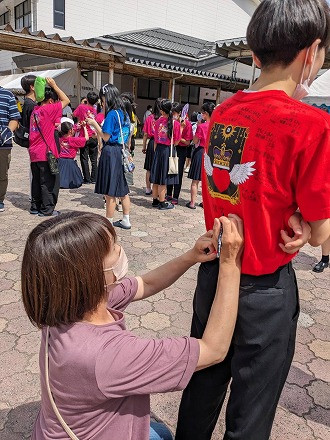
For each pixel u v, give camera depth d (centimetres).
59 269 90
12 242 398
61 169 615
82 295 93
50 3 1509
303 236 102
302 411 197
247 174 105
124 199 452
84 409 95
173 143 523
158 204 570
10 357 224
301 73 106
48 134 463
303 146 96
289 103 101
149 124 601
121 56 1066
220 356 106
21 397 196
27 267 94
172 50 1559
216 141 117
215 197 121
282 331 114
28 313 97
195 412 135
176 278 136
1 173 483
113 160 425
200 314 129
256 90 111
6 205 535
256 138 103
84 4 1588
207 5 1975
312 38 99
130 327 260
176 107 518
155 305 291
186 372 99
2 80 1659
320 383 217
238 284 110
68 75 1273
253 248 108
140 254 388
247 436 123
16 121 474
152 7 1794
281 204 104
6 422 181
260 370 117
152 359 96
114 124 416
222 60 1658
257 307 111
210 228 131
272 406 124
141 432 107
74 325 95
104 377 90
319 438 181
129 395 95
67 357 91
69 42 950
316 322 280
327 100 552
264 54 105
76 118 707
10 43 882
